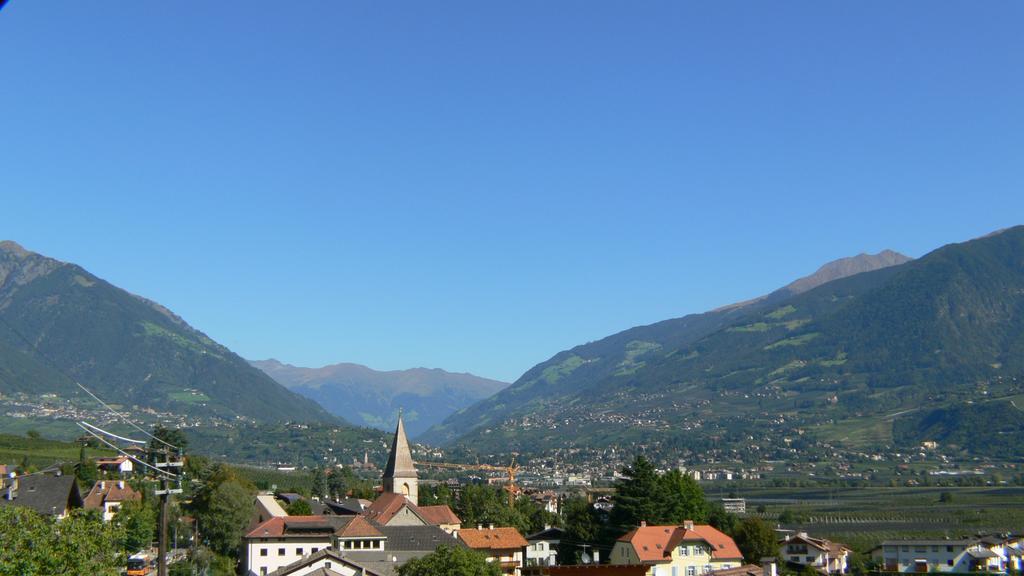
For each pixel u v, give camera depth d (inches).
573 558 7741.1
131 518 6811.0
